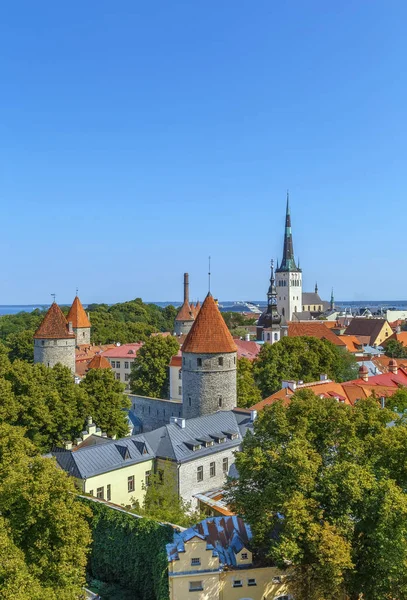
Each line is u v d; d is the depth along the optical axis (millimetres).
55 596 28422
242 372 95250
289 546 30141
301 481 32094
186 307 164125
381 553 30359
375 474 34219
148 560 41500
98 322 194000
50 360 94875
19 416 62375
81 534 32000
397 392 76125
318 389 80438
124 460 55750
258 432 37781
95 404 69062
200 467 60156
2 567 26750
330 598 32906
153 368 104312
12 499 31812
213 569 35188
